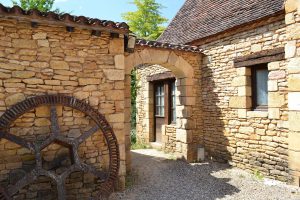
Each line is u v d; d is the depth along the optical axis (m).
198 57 7.32
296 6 5.04
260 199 4.67
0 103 3.97
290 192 4.90
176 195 4.94
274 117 5.57
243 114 6.23
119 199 4.69
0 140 3.90
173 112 8.49
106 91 4.75
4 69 4.00
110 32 4.64
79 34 4.53
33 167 4.17
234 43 6.43
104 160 4.74
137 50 6.34
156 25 21.67
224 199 4.72
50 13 4.00
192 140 7.22
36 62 4.21
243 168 6.29
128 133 6.14
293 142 5.15
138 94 10.11
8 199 3.70
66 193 4.44
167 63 6.82
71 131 4.46
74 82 4.48
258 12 5.89
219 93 6.86
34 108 4.18
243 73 6.20
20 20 4.01
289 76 5.18
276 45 5.52
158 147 8.80
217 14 7.48
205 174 6.12
